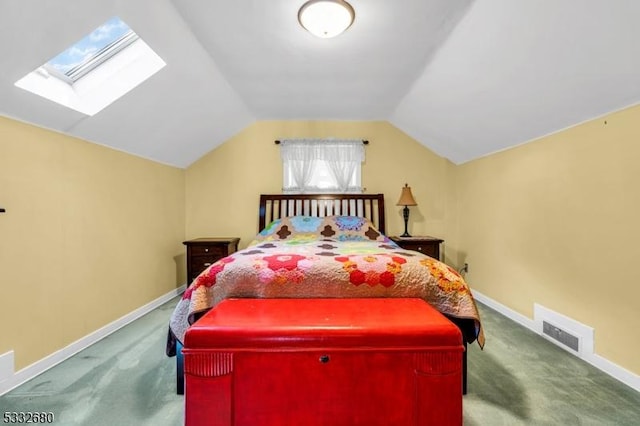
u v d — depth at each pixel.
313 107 3.36
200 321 1.37
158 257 3.20
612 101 1.76
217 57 2.31
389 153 3.81
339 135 3.79
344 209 3.71
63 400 1.61
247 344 1.28
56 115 1.92
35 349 1.86
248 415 1.28
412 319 1.40
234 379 1.28
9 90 1.61
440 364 1.30
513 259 2.77
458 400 1.30
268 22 1.90
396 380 1.30
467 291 1.72
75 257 2.16
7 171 1.71
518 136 2.59
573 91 1.85
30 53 1.52
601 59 1.58
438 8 1.75
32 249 1.85
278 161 3.78
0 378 1.67
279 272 1.74
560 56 1.68
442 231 3.85
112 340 2.35
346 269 1.76
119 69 2.14
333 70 2.53
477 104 2.50
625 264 1.76
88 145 2.29
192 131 3.14
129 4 1.60
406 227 3.65
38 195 1.90
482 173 3.26
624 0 1.29
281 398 1.28
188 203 3.77
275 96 3.06
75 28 1.54
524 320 2.62
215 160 3.78
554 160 2.29
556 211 2.27
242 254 2.04
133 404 1.58
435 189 3.84
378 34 2.02
